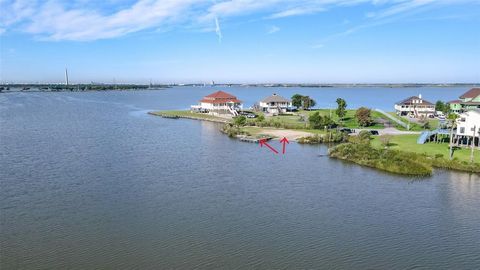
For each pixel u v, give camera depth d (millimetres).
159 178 49438
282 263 27984
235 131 88750
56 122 111125
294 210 38594
